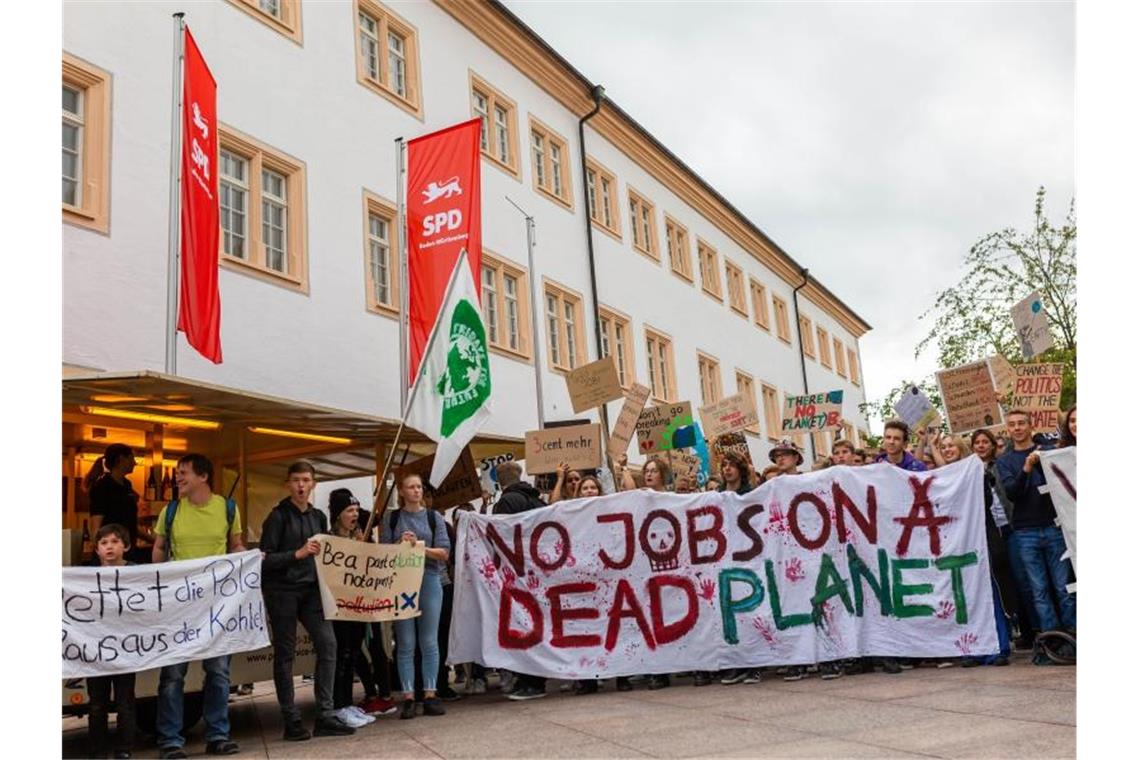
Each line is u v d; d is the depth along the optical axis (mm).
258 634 7770
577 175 27375
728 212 38312
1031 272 23938
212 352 11812
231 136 15570
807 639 9430
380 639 9656
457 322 9359
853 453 10969
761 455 38312
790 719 6965
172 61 14555
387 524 9141
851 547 9641
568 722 7703
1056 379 11648
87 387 8531
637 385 15477
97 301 12812
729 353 36438
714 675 9883
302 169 16875
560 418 23969
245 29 16172
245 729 9000
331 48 18125
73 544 9031
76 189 13125
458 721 8305
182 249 11508
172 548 7836
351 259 17625
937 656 9328
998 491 9422
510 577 9867
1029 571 9055
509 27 24000
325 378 16547
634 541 9844
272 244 16359
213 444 11406
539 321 23969
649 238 31906
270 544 8070
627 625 9680
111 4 13773
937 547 9578
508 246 23156
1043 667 8680
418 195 15414
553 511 9969
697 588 9703
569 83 27047
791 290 46500
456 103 21922
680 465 16391
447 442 9078
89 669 7008
